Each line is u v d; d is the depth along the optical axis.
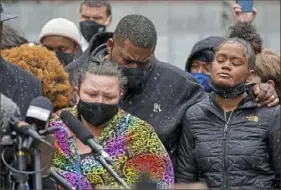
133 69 9.36
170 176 8.67
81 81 8.64
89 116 8.55
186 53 19.16
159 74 9.73
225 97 9.38
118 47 9.37
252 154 9.17
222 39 11.24
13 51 9.31
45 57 9.26
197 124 9.43
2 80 8.38
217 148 9.26
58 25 11.70
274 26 19.75
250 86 9.48
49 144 6.91
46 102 7.03
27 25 18.20
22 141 6.77
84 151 8.50
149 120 9.58
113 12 20.59
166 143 9.56
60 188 7.91
